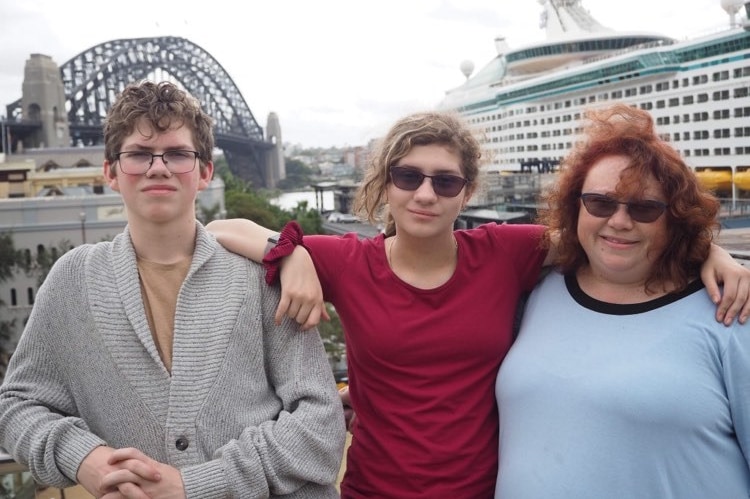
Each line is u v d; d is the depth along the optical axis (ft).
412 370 8.04
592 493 7.02
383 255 8.46
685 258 7.61
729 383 6.89
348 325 8.40
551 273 8.82
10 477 9.73
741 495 6.83
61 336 7.26
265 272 7.77
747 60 86.79
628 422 6.97
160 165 7.09
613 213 7.44
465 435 7.98
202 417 7.04
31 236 107.04
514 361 8.05
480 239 8.64
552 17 173.27
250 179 445.37
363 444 8.37
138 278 7.32
